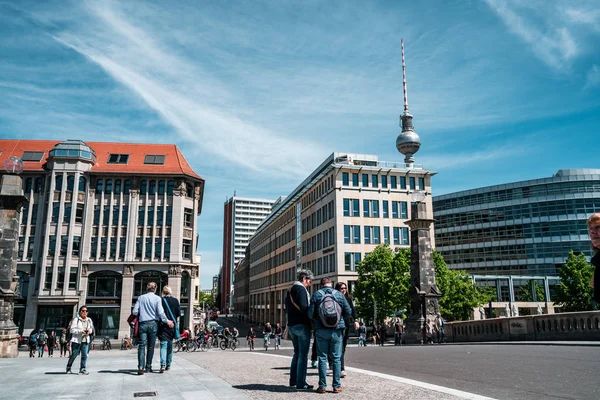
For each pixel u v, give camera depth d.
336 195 71.19
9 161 27.00
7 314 24.95
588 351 14.13
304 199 87.75
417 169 75.25
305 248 85.56
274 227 111.06
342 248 69.75
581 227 94.00
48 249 56.66
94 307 56.03
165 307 11.00
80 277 56.47
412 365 11.99
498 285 90.69
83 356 11.44
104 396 7.51
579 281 57.44
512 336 25.23
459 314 52.81
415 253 35.62
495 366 11.02
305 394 7.25
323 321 7.32
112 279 57.25
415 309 35.06
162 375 10.24
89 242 57.91
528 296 89.81
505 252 100.25
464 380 8.82
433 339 33.22
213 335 47.25
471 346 20.30
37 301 54.81
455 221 108.44
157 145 65.31
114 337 55.69
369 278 54.66
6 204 26.44
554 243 95.25
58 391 8.13
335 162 76.62
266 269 116.94
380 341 43.31
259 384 8.52
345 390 7.54
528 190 100.38
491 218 103.62
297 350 8.09
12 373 11.52
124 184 60.16
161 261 58.22
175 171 60.50
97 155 62.75
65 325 55.41
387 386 7.88
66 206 58.16
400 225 73.19
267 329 40.12
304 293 7.96
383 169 73.56
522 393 7.25
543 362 11.50
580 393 7.21
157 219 59.53
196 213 62.75
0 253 25.86
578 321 20.81
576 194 95.81
